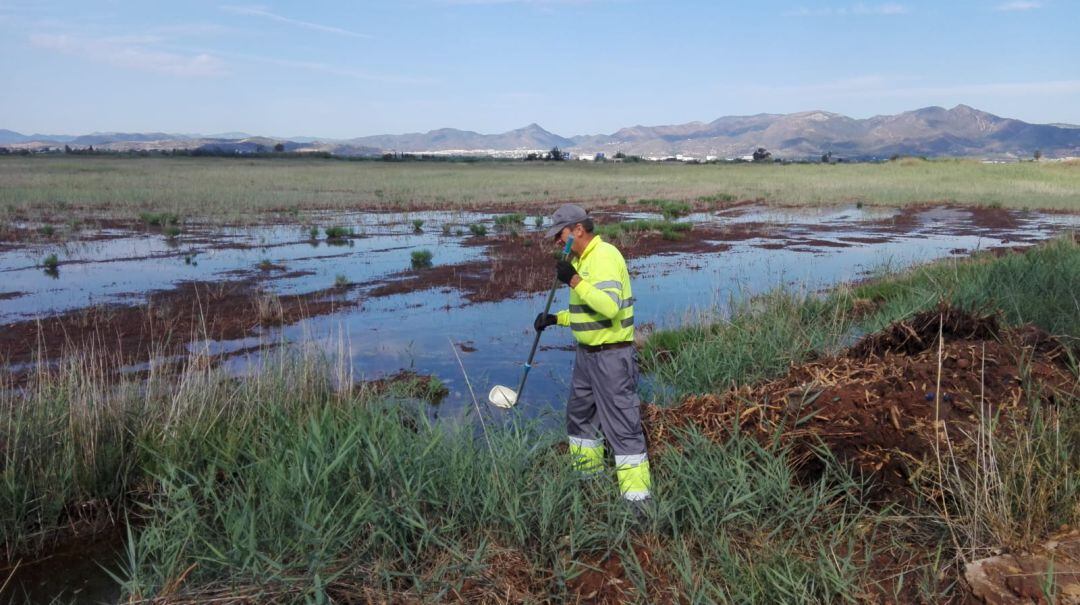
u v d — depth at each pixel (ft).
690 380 22.65
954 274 35.73
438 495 13.69
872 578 11.69
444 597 11.82
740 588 11.34
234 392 19.88
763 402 16.63
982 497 12.12
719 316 30.27
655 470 15.11
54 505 15.64
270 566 11.64
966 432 13.88
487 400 22.47
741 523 13.42
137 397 19.08
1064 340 19.61
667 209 82.89
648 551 12.94
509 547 12.84
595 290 13.51
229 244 57.47
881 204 97.04
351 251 54.34
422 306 35.58
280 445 15.49
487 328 31.40
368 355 27.17
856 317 30.76
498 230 67.26
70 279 41.83
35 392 18.62
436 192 113.19
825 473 14.21
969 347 17.24
